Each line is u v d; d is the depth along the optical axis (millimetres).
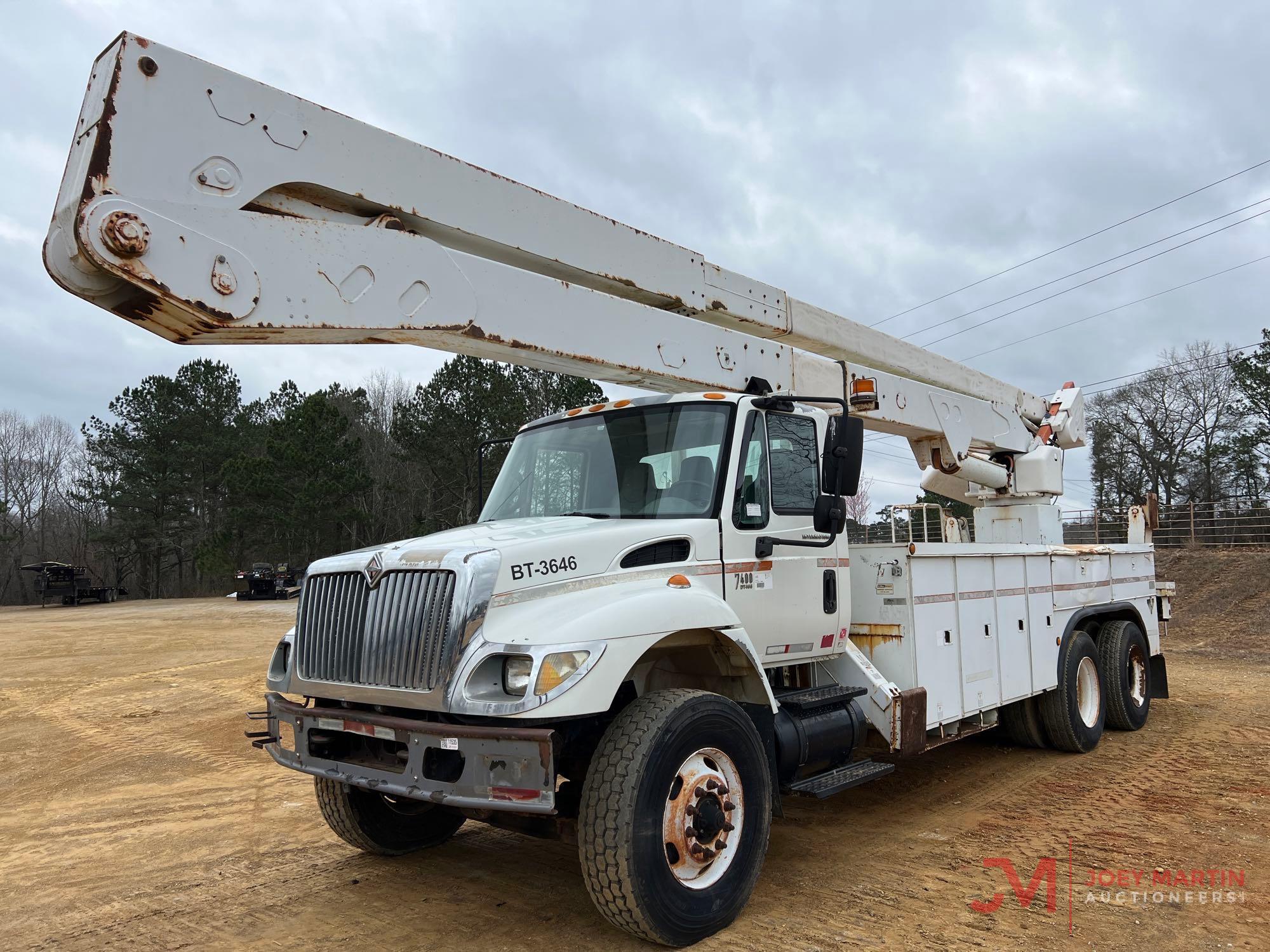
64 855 5438
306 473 43000
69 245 2916
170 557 54375
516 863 4918
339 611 3979
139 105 2988
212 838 5641
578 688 3324
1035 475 8828
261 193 3303
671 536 4242
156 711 10891
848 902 4184
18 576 59000
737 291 5605
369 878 4691
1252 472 39906
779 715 4559
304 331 3340
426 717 3598
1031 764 7215
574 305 4402
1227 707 10086
